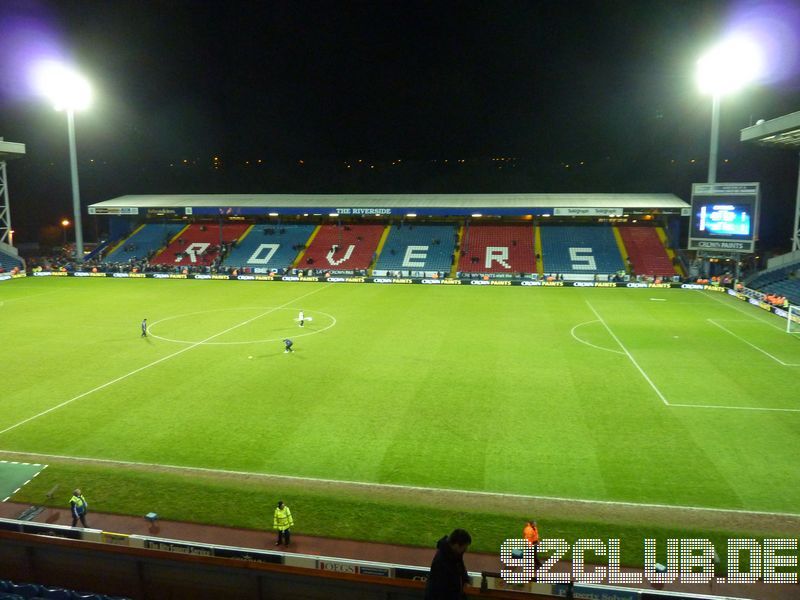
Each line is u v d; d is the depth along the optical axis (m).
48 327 41.31
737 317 44.31
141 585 10.17
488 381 28.62
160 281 65.69
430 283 64.12
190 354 33.88
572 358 32.69
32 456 20.50
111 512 16.33
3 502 17.06
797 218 53.84
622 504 16.78
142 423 23.56
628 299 52.88
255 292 57.66
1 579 10.77
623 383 28.16
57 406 25.55
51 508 16.67
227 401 26.02
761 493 17.42
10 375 30.03
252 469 19.42
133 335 38.78
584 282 61.38
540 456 20.22
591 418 23.67
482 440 21.62
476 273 65.75
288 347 34.22
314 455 20.50
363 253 72.19
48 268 70.69
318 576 9.28
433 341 36.78
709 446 20.86
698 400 25.67
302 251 73.81
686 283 59.03
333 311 47.22
